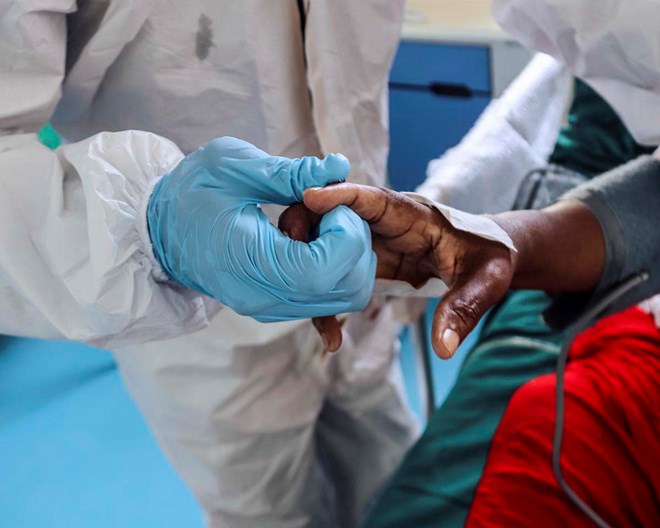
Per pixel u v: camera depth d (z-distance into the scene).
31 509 1.91
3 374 2.30
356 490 1.63
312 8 0.96
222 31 0.96
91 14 0.91
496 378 1.21
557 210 0.87
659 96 0.84
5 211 0.77
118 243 0.73
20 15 0.79
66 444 2.07
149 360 1.25
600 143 1.46
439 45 2.06
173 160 0.78
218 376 1.24
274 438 1.33
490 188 1.17
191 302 0.81
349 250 0.64
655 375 1.07
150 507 1.88
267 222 0.66
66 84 0.97
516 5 0.87
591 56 0.85
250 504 1.39
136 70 0.98
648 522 0.96
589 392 1.07
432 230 0.74
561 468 0.98
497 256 0.74
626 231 0.85
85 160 0.74
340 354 1.37
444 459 1.11
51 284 0.79
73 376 2.27
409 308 1.33
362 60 1.05
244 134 1.06
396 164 2.32
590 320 0.90
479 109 2.12
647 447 1.00
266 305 0.66
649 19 0.77
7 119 0.84
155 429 1.37
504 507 0.98
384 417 1.56
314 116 1.05
